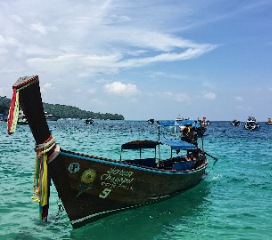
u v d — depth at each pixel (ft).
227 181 61.46
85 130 300.61
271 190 53.52
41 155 29.25
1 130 238.68
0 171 64.13
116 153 110.22
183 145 49.65
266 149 128.67
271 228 34.91
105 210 35.47
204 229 34.63
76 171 31.37
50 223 35.32
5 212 38.40
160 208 42.70
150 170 37.24
